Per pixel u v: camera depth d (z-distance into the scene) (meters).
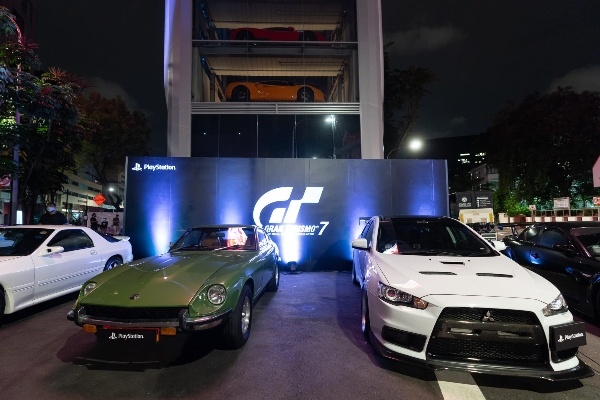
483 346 3.15
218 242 5.70
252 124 14.23
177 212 8.77
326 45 14.63
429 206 9.21
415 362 3.14
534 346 3.11
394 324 3.36
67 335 4.50
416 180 9.24
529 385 3.22
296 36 14.70
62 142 8.77
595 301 4.71
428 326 3.17
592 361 3.73
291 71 15.38
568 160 32.41
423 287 3.36
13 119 7.85
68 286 5.73
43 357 3.83
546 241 6.11
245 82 14.40
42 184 9.44
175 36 14.20
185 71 14.09
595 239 5.43
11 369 3.55
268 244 6.39
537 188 34.25
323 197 9.02
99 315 3.57
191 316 3.48
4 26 6.84
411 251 4.55
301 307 5.70
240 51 14.47
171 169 8.84
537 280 3.55
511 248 6.94
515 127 33.62
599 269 4.68
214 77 15.23
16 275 4.79
